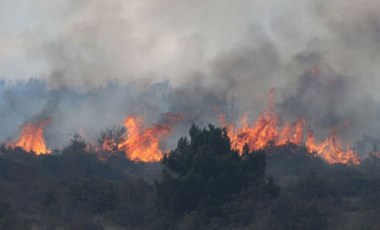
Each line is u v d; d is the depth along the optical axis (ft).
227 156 400.26
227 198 385.70
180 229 352.49
